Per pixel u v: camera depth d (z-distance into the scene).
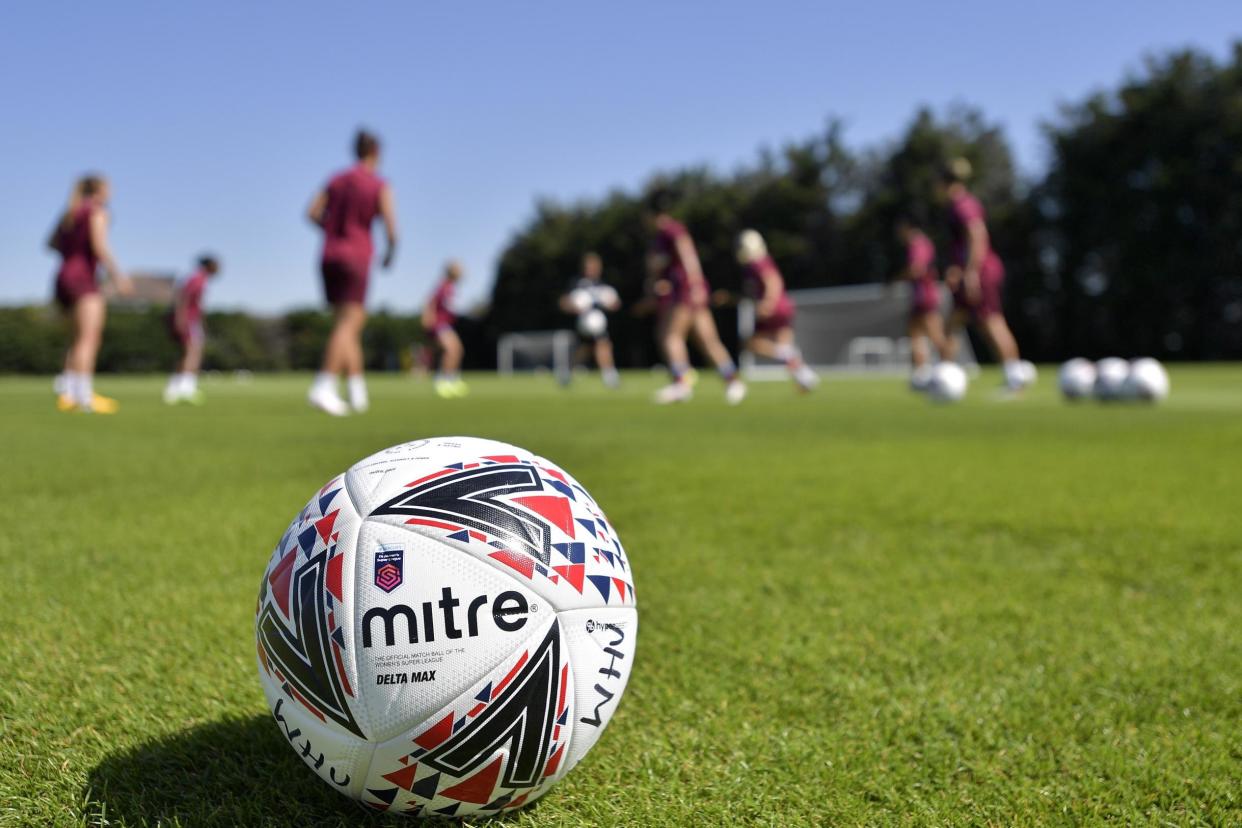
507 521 1.42
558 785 1.57
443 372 16.53
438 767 1.36
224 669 2.06
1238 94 35.53
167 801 1.49
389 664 1.33
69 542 3.26
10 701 1.87
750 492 4.47
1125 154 36.53
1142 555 3.24
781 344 14.58
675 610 2.59
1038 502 4.23
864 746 1.73
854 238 43.53
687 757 1.68
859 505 4.14
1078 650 2.28
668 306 12.52
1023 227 39.06
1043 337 39.62
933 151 42.81
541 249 49.84
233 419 9.00
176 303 13.87
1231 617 2.55
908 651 2.26
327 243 8.78
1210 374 22.22
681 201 47.84
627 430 7.83
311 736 1.41
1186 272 35.09
